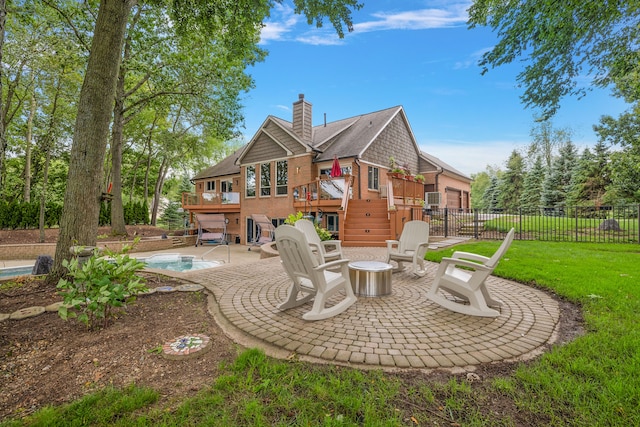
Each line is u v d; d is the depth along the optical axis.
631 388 1.89
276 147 15.86
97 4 10.46
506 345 2.67
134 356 2.47
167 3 6.93
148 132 22.50
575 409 1.77
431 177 19.45
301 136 15.20
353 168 13.79
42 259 5.53
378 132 15.17
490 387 2.03
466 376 2.18
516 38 7.34
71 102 13.62
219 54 12.64
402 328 3.06
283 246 3.39
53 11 10.32
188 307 3.76
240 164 17.59
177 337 2.81
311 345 2.66
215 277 5.30
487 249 8.18
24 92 13.84
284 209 15.35
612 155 16.83
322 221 13.95
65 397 1.95
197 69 13.36
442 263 3.67
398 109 17.41
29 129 15.79
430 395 1.93
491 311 3.34
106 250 3.29
